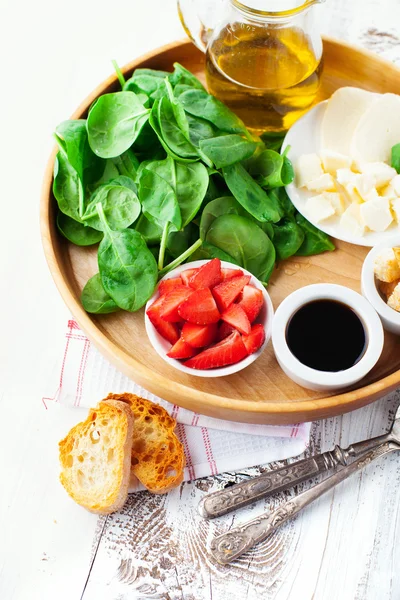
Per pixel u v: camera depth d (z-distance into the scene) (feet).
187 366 2.70
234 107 3.00
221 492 2.73
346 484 2.79
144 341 2.83
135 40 3.37
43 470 2.82
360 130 2.95
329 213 2.91
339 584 2.71
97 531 2.76
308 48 2.90
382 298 2.83
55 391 2.87
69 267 2.93
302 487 2.79
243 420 2.74
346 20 3.33
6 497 2.80
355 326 2.77
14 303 3.01
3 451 2.84
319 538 2.74
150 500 2.78
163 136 2.84
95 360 2.87
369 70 3.12
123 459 2.68
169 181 2.84
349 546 2.74
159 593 2.71
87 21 3.41
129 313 2.86
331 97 3.02
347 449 2.75
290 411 2.66
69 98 3.30
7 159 3.21
